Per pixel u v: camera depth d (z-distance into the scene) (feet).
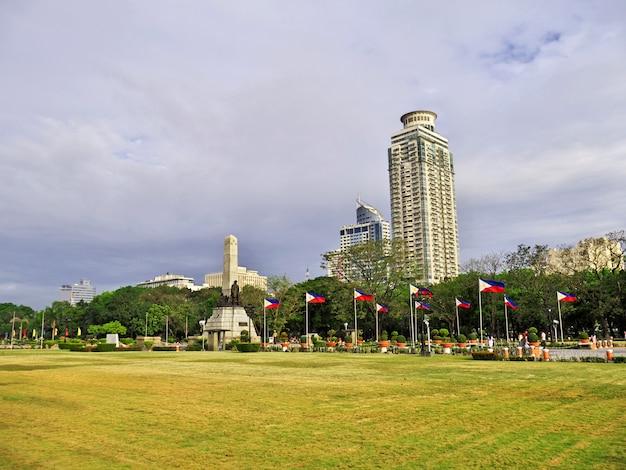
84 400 55.83
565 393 58.44
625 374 79.10
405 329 303.48
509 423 41.70
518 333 292.61
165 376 82.89
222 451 33.81
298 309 299.38
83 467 30.40
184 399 56.29
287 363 112.37
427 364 104.78
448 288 266.77
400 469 29.63
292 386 67.72
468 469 29.50
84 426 41.75
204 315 378.12
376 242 265.13
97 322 397.19
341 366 101.86
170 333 381.19
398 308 254.27
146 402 54.19
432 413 46.39
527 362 108.47
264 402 53.72
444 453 32.81
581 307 246.06
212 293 449.06
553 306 233.14
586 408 48.37
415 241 530.27
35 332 435.53
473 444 35.04
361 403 52.54
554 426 40.42
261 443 35.81
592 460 31.01
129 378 79.71
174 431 39.75
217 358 134.10
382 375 81.92
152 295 424.05
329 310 293.23
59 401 55.21
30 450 34.22
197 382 73.46
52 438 37.65
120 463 31.19
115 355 156.15
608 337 227.61
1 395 60.03
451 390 62.13
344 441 36.17
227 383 71.87
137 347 212.23
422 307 155.63
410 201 541.34
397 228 548.31
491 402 52.39
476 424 41.39
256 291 316.60
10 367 104.12
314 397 57.16
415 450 33.63
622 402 51.75
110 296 425.28
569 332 294.25
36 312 520.01
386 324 282.97
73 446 35.27
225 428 40.70
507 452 32.89
